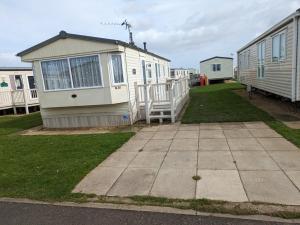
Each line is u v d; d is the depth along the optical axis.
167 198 4.05
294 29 9.13
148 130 8.87
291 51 9.56
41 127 11.51
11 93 17.72
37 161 6.37
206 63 36.00
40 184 4.95
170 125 9.35
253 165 5.07
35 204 4.23
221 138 7.10
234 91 20.42
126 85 10.05
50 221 3.71
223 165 5.18
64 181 4.98
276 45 11.62
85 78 9.91
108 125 10.46
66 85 10.19
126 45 9.88
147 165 5.53
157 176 4.91
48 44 9.91
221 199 3.89
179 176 4.83
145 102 9.98
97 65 9.68
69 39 9.67
